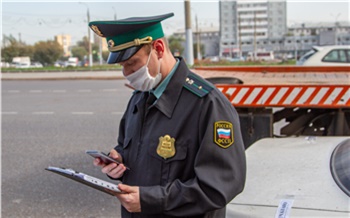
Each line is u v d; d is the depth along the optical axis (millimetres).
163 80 1823
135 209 1707
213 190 1659
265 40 111812
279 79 5820
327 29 108750
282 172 2383
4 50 65250
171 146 1757
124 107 10805
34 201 4574
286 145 2844
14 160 6109
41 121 9164
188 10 15102
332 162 2383
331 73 6812
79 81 21922
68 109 10820
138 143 1872
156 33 1764
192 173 1751
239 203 2141
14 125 8766
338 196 2035
